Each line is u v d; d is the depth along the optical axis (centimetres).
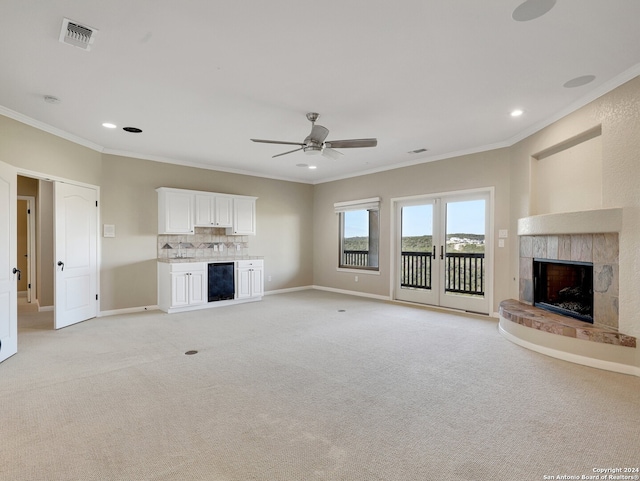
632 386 281
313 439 208
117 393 269
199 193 609
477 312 548
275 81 315
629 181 305
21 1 206
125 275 553
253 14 221
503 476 176
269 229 748
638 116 296
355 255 743
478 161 537
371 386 283
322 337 420
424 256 616
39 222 567
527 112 391
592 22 230
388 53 270
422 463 186
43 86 322
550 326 353
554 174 416
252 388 279
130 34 242
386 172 669
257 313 551
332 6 214
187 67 289
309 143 381
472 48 263
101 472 178
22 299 668
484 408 246
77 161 482
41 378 296
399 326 471
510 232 500
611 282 324
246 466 183
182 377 300
